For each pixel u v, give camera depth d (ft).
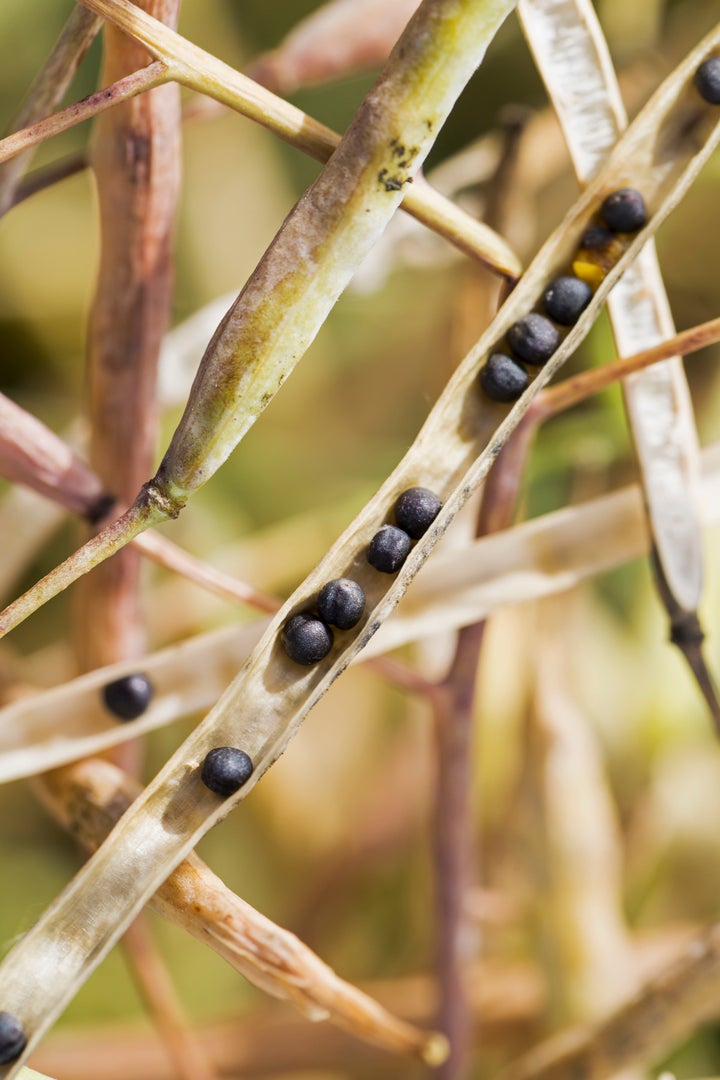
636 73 0.71
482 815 0.71
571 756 0.65
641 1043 0.58
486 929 0.74
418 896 0.76
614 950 0.65
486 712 0.71
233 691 0.50
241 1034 0.68
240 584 0.56
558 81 0.53
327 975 0.51
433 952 0.63
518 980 0.69
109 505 0.55
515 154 0.59
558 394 0.54
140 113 0.52
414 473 0.52
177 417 0.75
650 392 0.54
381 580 0.51
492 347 0.52
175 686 0.55
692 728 0.75
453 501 0.50
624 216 0.52
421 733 0.78
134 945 0.61
